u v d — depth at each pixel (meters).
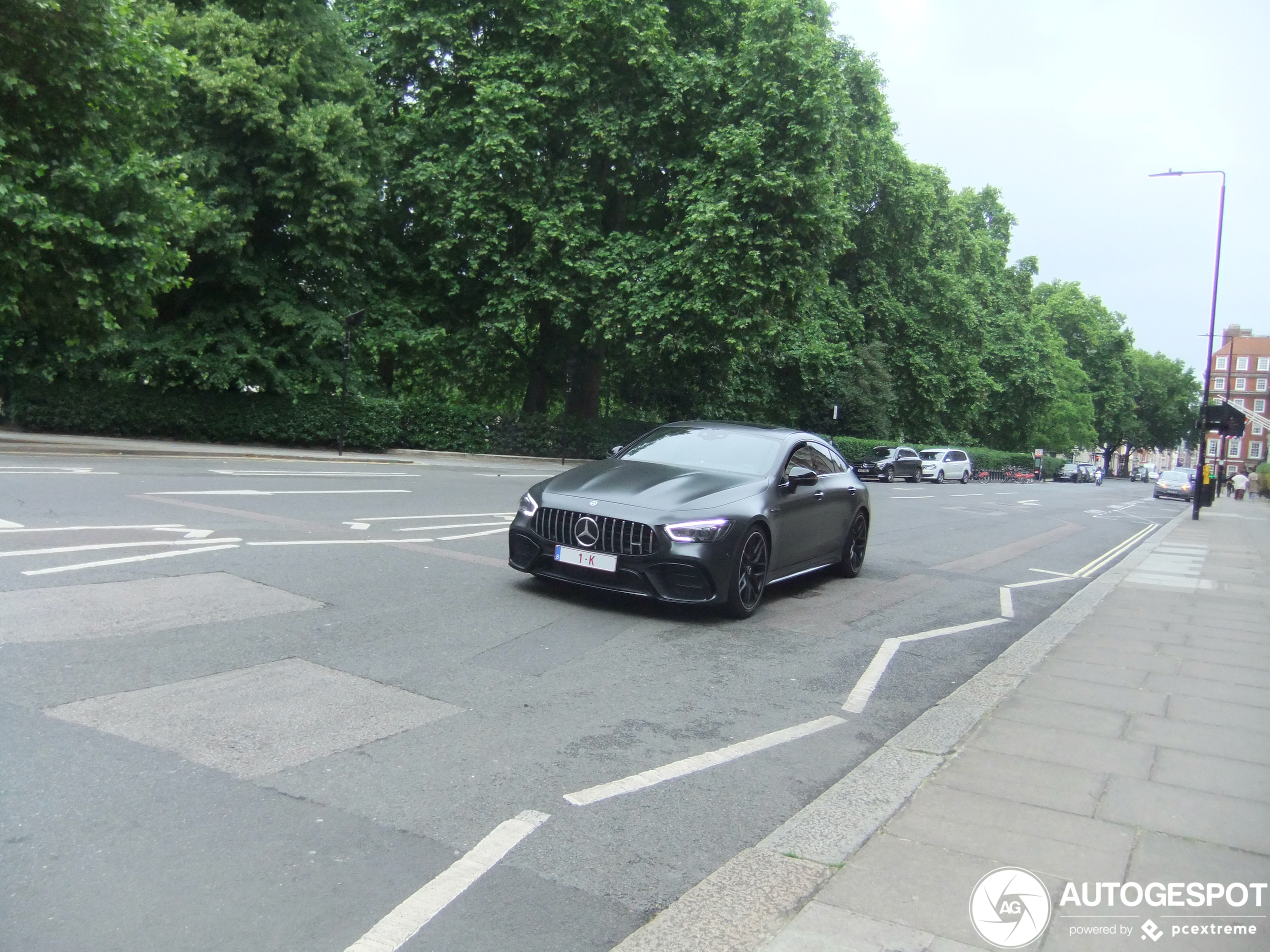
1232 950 2.73
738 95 27.06
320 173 24.52
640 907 2.90
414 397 35.22
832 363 39.72
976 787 3.96
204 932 2.60
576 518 7.06
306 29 25.00
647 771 4.04
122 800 3.34
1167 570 12.69
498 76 27.17
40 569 6.76
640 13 26.81
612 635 6.44
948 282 46.16
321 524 10.12
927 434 53.19
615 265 27.44
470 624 6.32
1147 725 4.93
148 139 22.80
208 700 4.43
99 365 23.64
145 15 20.77
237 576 7.08
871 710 5.26
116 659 4.89
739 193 26.41
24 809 3.22
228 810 3.33
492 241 26.95
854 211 40.72
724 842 3.41
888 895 2.97
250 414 25.31
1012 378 59.59
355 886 2.90
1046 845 3.40
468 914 2.79
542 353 32.00
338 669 5.07
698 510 7.02
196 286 25.17
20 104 16.78
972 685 5.73
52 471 13.66
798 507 8.30
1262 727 4.98
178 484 13.16
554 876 3.06
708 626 7.03
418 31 27.61
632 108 27.88
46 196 17.33
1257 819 3.72
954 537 15.93
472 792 3.66
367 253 28.53
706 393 36.06
